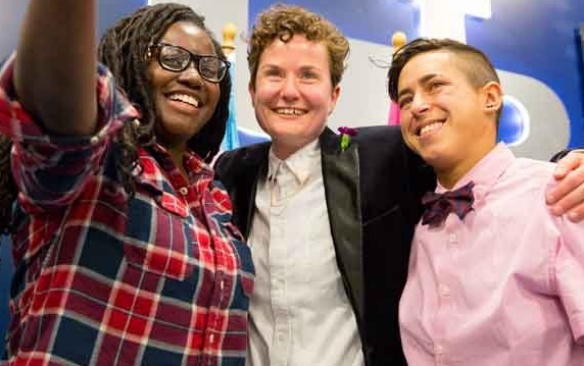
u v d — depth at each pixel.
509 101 2.24
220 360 0.90
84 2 0.56
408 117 1.11
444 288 1.02
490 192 1.05
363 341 1.08
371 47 2.14
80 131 0.62
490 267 0.98
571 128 2.31
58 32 0.56
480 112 1.08
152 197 0.88
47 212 0.78
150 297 0.83
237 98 1.95
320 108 1.18
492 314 0.94
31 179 0.66
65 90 0.58
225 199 1.09
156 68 0.96
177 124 0.97
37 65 0.57
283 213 1.17
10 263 1.62
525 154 2.22
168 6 1.00
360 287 1.09
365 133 1.26
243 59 1.98
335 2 2.13
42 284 0.80
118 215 0.82
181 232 0.89
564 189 0.93
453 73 1.08
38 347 0.77
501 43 2.29
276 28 1.18
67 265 0.79
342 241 1.11
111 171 0.82
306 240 1.14
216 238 0.96
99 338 0.79
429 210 1.10
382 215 1.14
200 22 1.04
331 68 1.21
